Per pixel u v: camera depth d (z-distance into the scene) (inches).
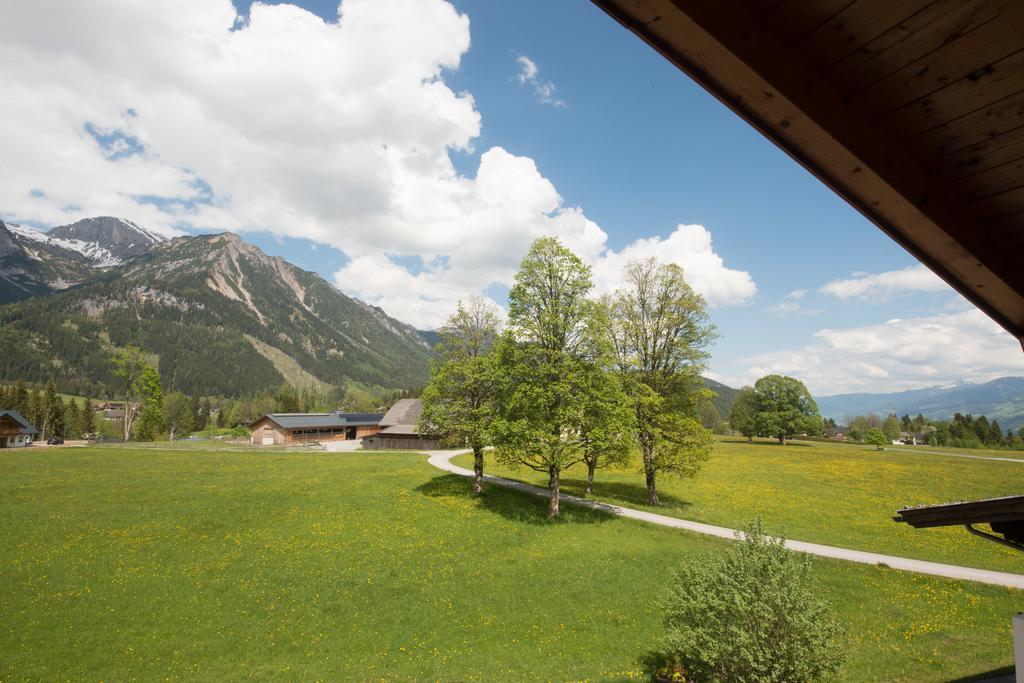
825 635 580.1
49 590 975.6
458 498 1633.9
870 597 953.5
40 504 1498.5
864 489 2123.5
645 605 945.5
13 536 1224.2
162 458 2486.5
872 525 1461.6
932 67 120.7
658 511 1551.4
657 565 1103.0
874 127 138.7
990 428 5905.5
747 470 2659.9
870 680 688.4
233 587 1016.9
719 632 598.9
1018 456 3752.5
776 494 1948.8
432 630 888.3
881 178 138.9
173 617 916.0
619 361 1681.8
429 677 764.0
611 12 113.1
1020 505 309.1
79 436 5290.4
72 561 1099.9
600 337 1467.8
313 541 1242.6
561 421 1423.5
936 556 1163.9
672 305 1686.8
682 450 1598.2
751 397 5073.8
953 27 109.2
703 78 126.3
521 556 1159.6
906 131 141.9
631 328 1705.2
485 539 1263.5
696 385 1667.1
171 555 1154.7
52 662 780.6
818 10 110.8
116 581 1024.9
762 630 569.9
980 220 163.2
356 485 1796.3
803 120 128.0
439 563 1120.8
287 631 885.2
